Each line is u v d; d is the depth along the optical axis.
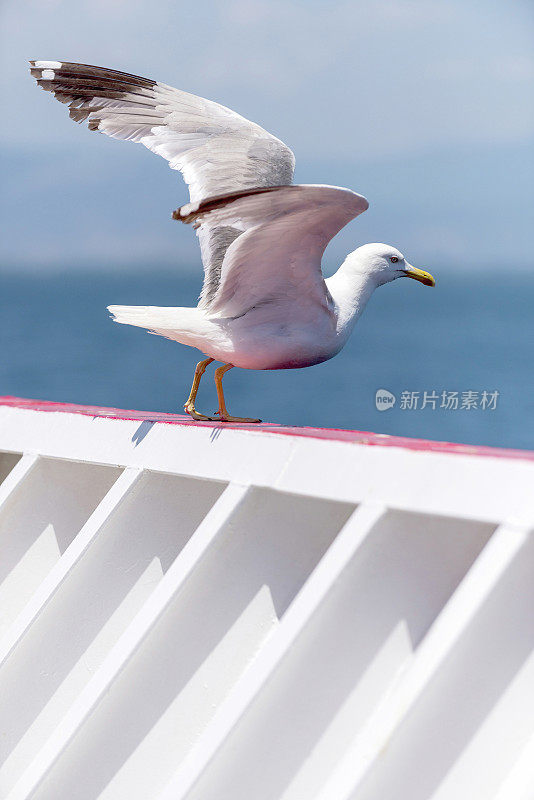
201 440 7.09
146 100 9.61
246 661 6.48
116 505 7.32
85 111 9.66
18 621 7.19
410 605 5.73
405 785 5.17
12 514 8.19
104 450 7.81
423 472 5.66
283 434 6.56
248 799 5.73
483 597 5.04
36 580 8.16
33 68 9.62
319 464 6.23
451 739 5.20
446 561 5.78
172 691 6.53
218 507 6.60
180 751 6.45
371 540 5.73
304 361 8.62
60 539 8.26
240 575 6.56
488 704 5.21
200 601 6.55
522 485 5.23
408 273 9.10
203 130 9.45
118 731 6.51
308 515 6.67
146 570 7.37
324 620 5.69
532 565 5.21
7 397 10.64
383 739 5.03
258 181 9.30
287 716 5.73
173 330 8.52
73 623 7.29
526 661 5.24
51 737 6.46
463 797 5.23
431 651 5.09
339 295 8.84
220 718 5.64
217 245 8.93
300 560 6.62
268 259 8.05
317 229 7.74
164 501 7.46
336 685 5.72
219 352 8.44
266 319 8.44
